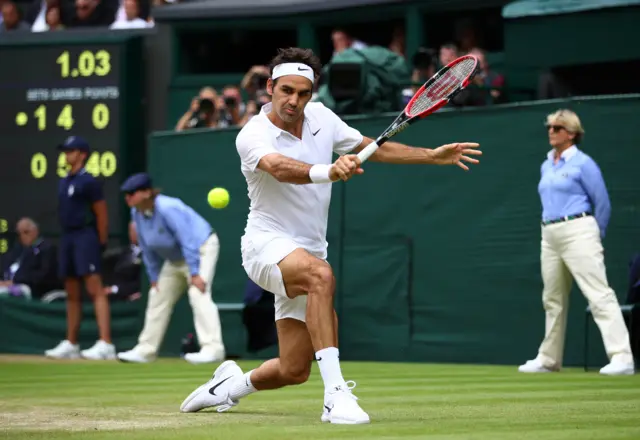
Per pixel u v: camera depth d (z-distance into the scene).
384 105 23.64
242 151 10.12
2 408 11.91
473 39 27.20
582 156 18.05
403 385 15.45
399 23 29.58
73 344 25.59
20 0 33.06
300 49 10.03
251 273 10.34
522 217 21.09
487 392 13.93
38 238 29.78
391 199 22.72
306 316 9.84
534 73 23.92
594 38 23.00
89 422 10.13
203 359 22.45
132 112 29.86
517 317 21.09
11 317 28.17
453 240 21.92
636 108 19.89
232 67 32.62
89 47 29.66
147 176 22.22
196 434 8.81
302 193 10.24
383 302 22.77
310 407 11.78
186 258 22.31
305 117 10.45
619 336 17.88
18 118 30.19
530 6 23.92
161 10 30.59
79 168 25.16
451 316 21.91
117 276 27.20
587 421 9.89
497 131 21.42
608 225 20.08
